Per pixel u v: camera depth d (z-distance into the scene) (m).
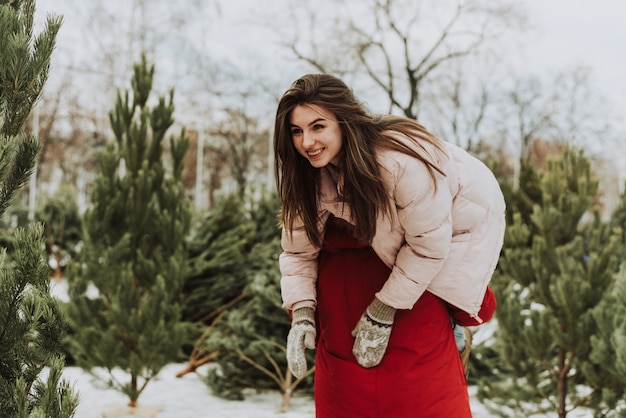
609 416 3.83
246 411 4.71
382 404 2.19
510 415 4.35
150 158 5.00
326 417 2.30
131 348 4.60
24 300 1.77
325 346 2.30
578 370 4.05
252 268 6.24
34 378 1.81
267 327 5.18
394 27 20.64
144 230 4.87
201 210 7.44
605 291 3.84
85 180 30.38
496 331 5.19
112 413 4.52
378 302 2.12
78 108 28.44
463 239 2.16
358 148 1.95
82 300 4.67
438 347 2.21
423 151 2.01
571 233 4.17
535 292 4.18
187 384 5.55
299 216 2.21
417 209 1.97
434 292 2.20
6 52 1.86
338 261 2.29
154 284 4.77
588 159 4.47
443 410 2.18
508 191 5.45
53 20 1.96
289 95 1.99
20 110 1.91
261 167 31.88
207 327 5.87
